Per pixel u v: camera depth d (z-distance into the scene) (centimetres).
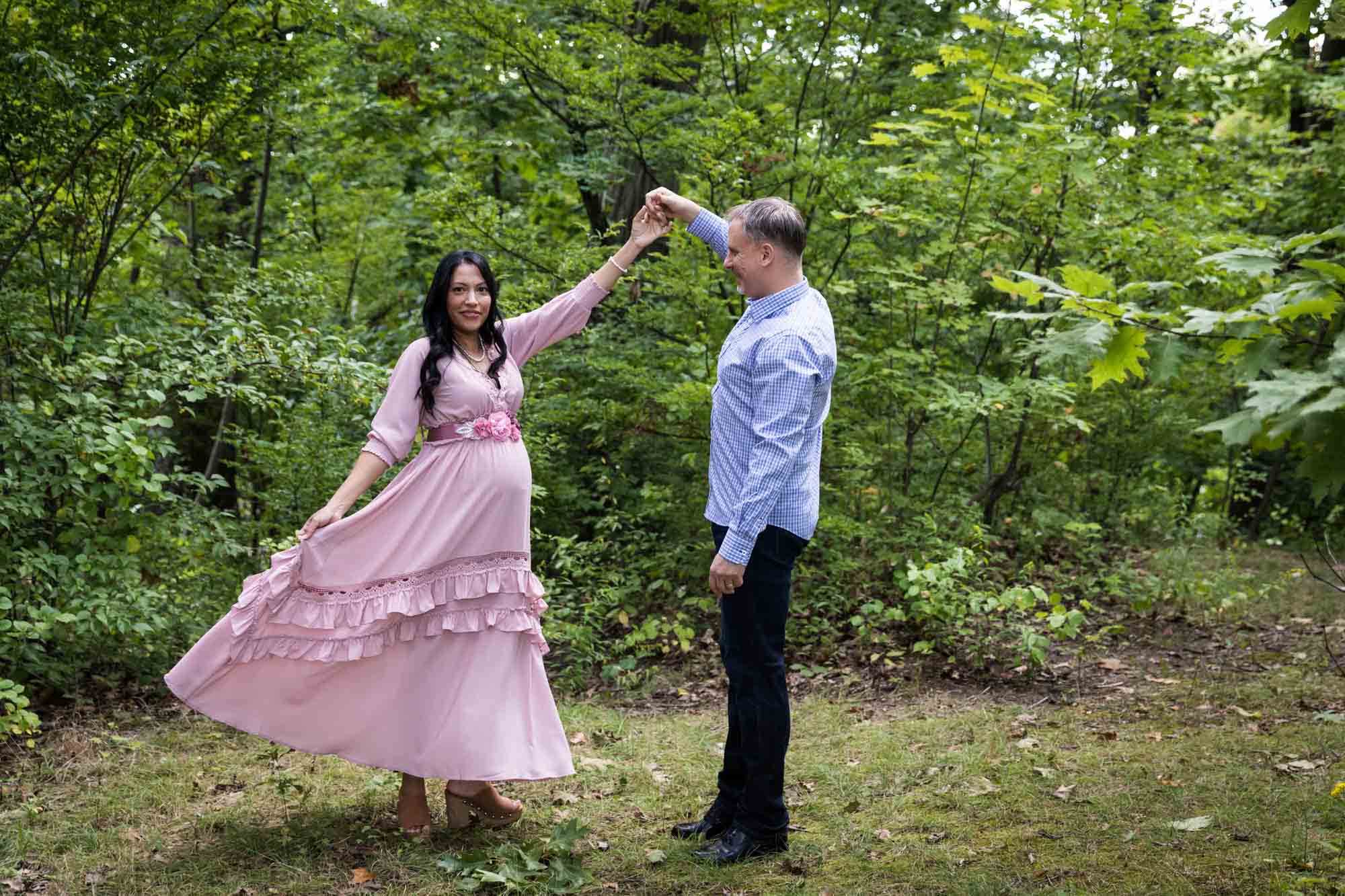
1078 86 696
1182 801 324
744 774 304
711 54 718
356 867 294
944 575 524
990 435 713
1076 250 655
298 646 307
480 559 313
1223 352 225
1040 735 406
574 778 368
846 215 586
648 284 656
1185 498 882
